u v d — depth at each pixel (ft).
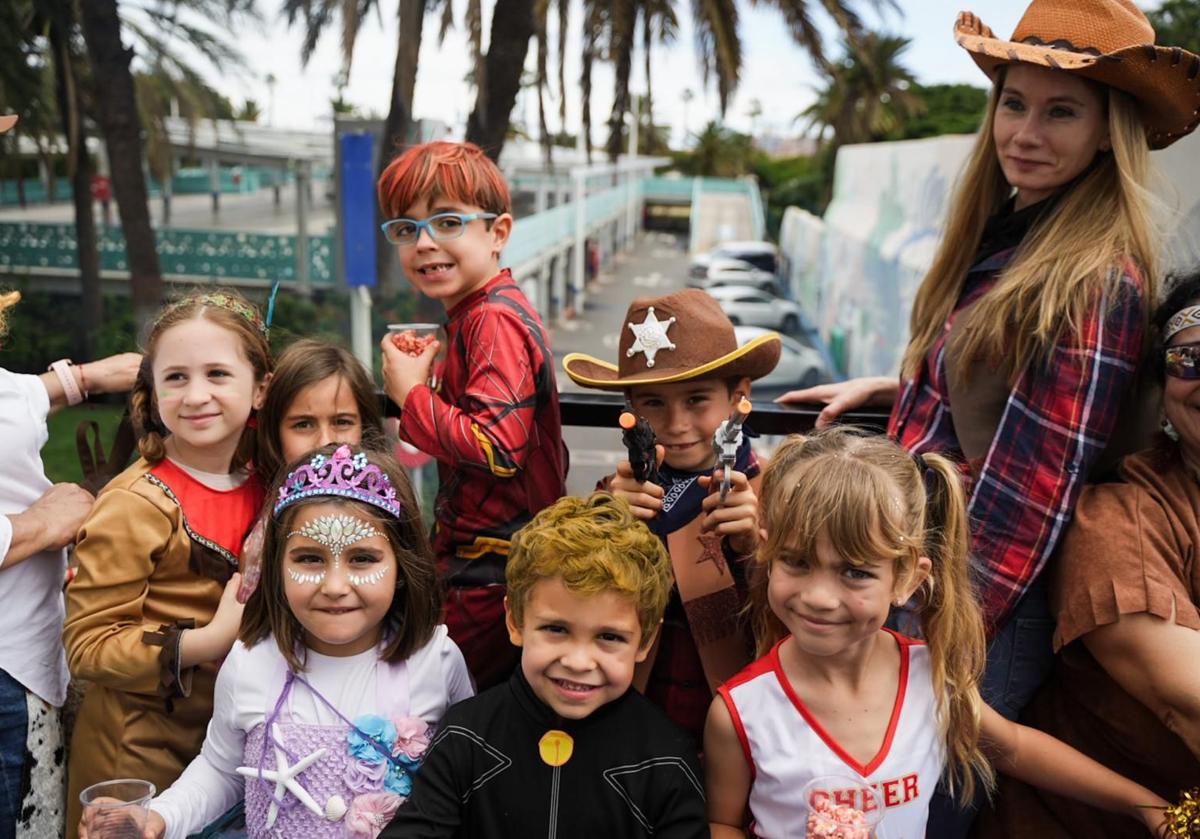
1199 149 8.05
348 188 35.55
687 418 6.45
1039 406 5.97
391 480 6.00
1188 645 5.47
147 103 74.18
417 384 6.75
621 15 44.78
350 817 5.74
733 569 6.39
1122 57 5.87
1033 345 6.02
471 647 7.00
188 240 72.02
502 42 39.27
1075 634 5.78
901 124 159.12
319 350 6.91
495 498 6.88
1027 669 6.27
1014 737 5.90
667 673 6.51
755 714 5.76
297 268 72.13
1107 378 5.86
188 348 6.38
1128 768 6.02
